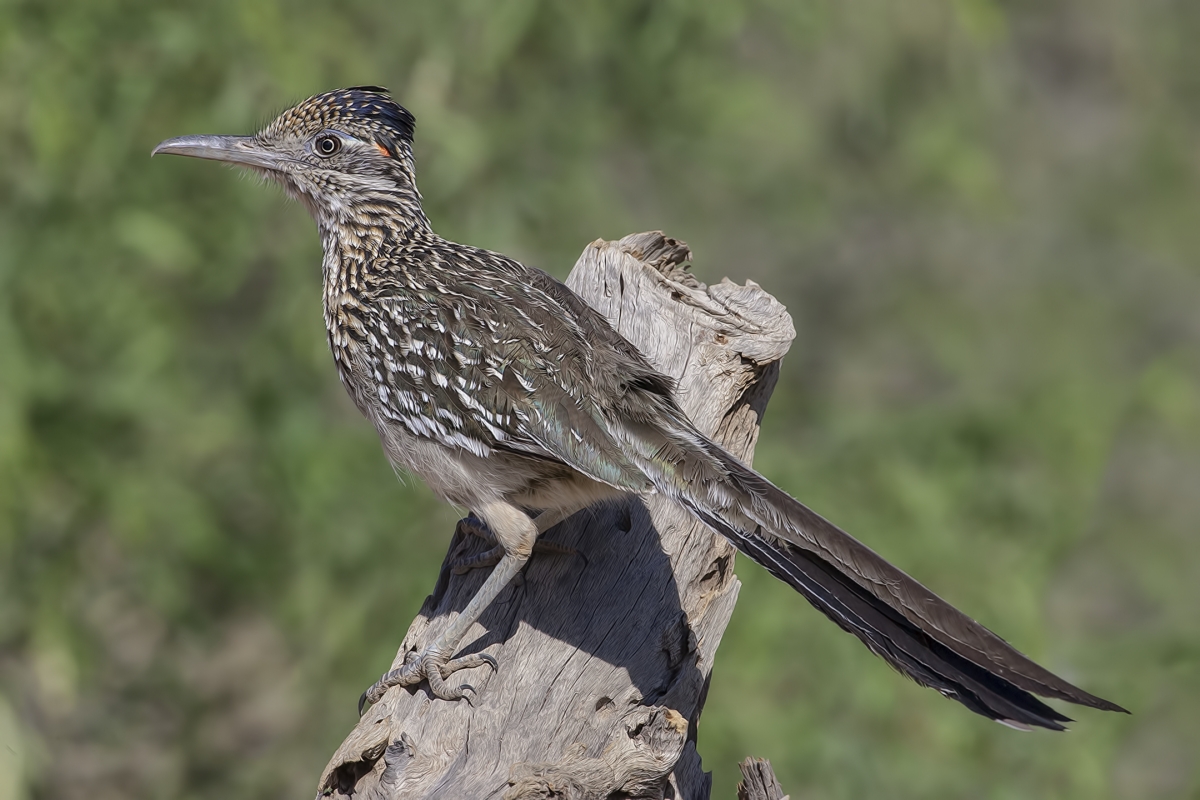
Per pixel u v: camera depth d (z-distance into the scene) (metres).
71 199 11.89
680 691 6.05
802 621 12.05
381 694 6.14
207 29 11.81
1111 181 22.36
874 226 19.06
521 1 12.88
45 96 11.12
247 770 14.23
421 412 6.59
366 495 13.05
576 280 7.74
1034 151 22.59
